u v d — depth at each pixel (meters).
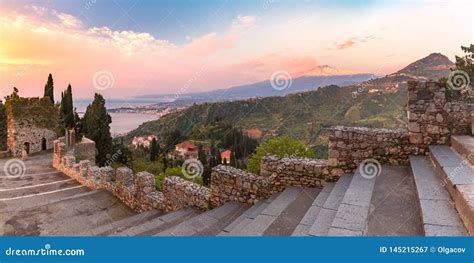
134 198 12.52
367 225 5.05
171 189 10.72
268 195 8.82
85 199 13.86
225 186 9.36
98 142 36.31
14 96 33.97
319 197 7.29
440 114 8.40
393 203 5.93
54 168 25.78
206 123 76.12
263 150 18.22
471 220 4.16
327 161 8.82
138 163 42.44
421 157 8.33
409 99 8.59
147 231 7.98
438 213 4.90
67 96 41.84
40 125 35.47
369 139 8.61
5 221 11.26
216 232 7.08
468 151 6.60
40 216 11.73
